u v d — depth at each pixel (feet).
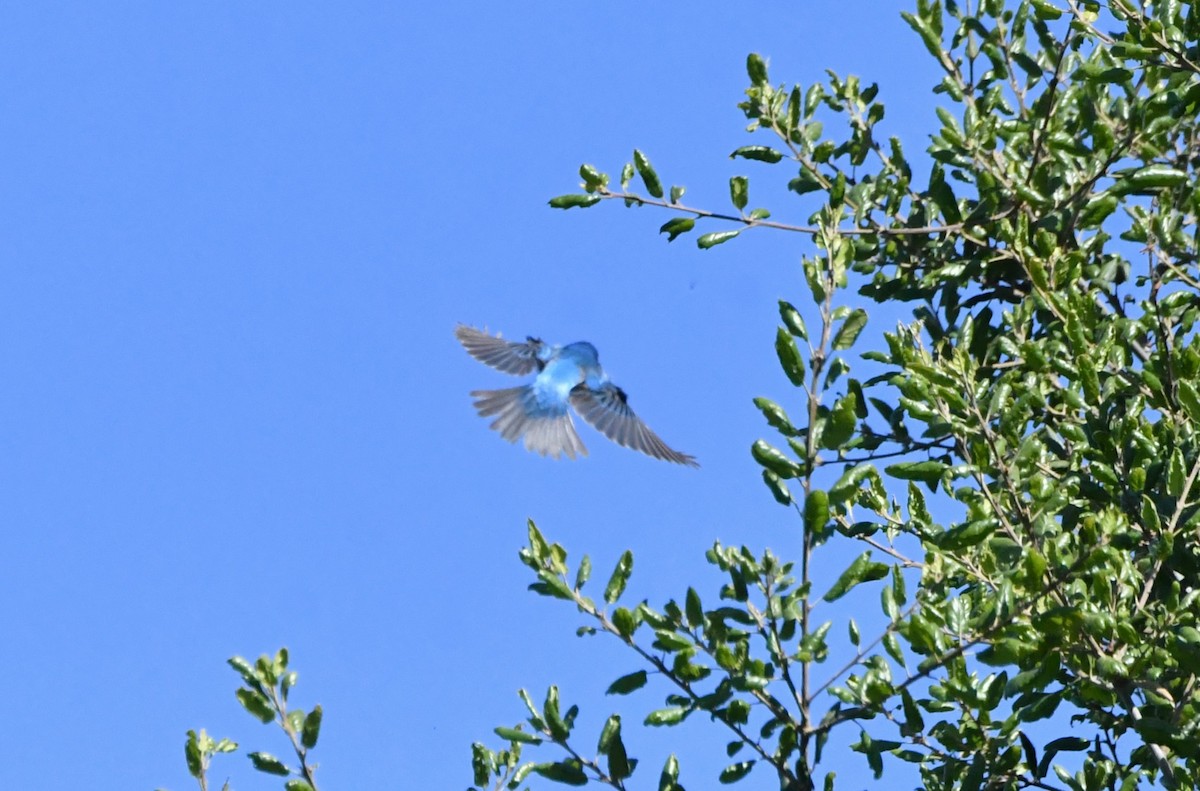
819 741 58.80
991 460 61.87
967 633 59.62
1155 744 60.90
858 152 86.22
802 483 58.29
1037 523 61.41
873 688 58.34
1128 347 75.15
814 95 85.61
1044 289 70.33
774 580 58.85
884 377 79.00
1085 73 75.31
